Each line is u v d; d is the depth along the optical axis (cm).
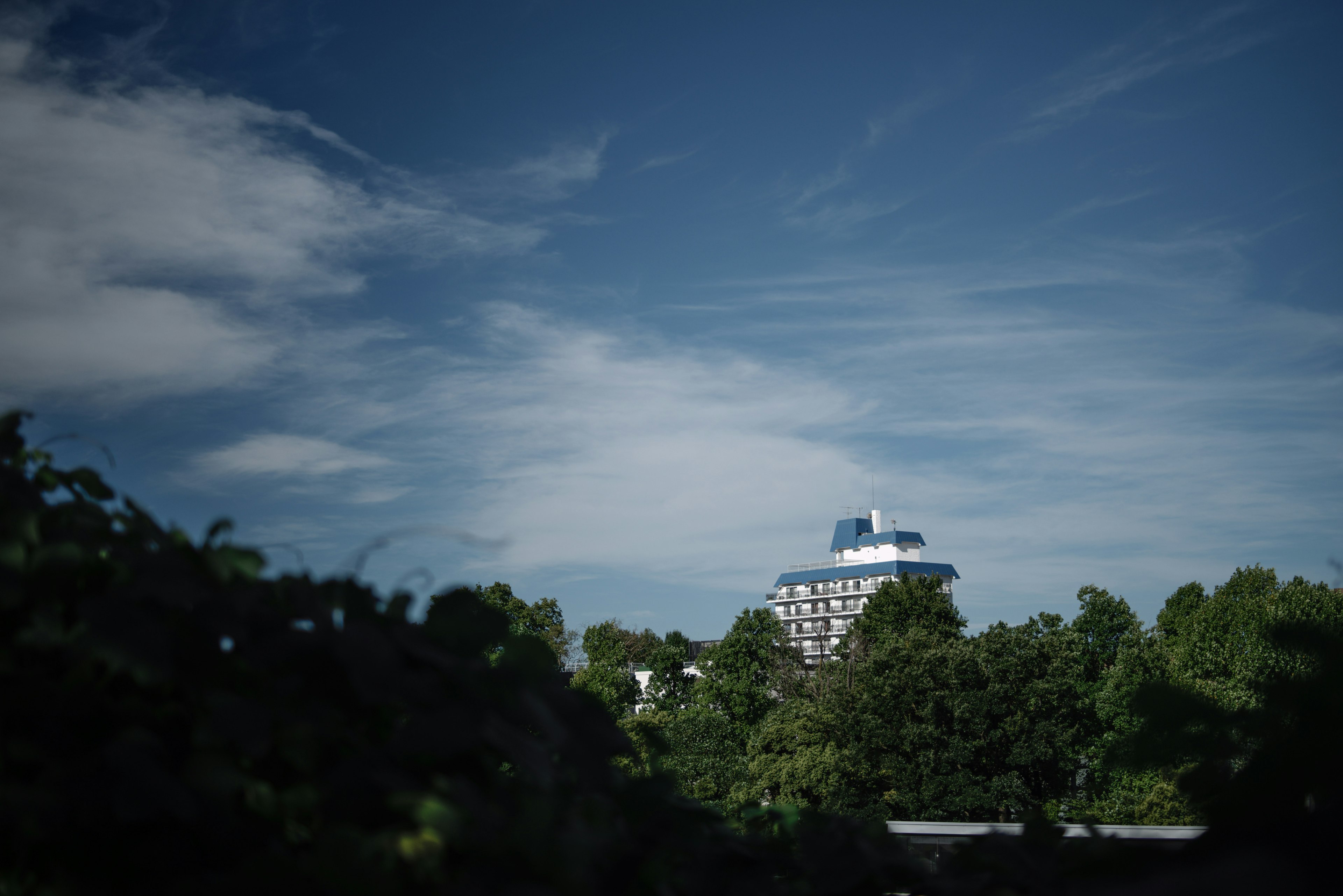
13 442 116
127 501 115
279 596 111
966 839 125
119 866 87
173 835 89
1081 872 115
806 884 123
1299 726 107
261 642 98
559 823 98
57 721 91
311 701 98
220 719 90
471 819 92
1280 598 3325
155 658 91
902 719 3838
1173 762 114
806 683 5103
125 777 84
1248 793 106
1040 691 3716
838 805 3622
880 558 12125
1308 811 102
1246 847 98
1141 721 116
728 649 5100
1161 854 114
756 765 3909
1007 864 117
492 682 104
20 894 86
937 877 120
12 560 95
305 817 96
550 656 110
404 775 95
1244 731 112
